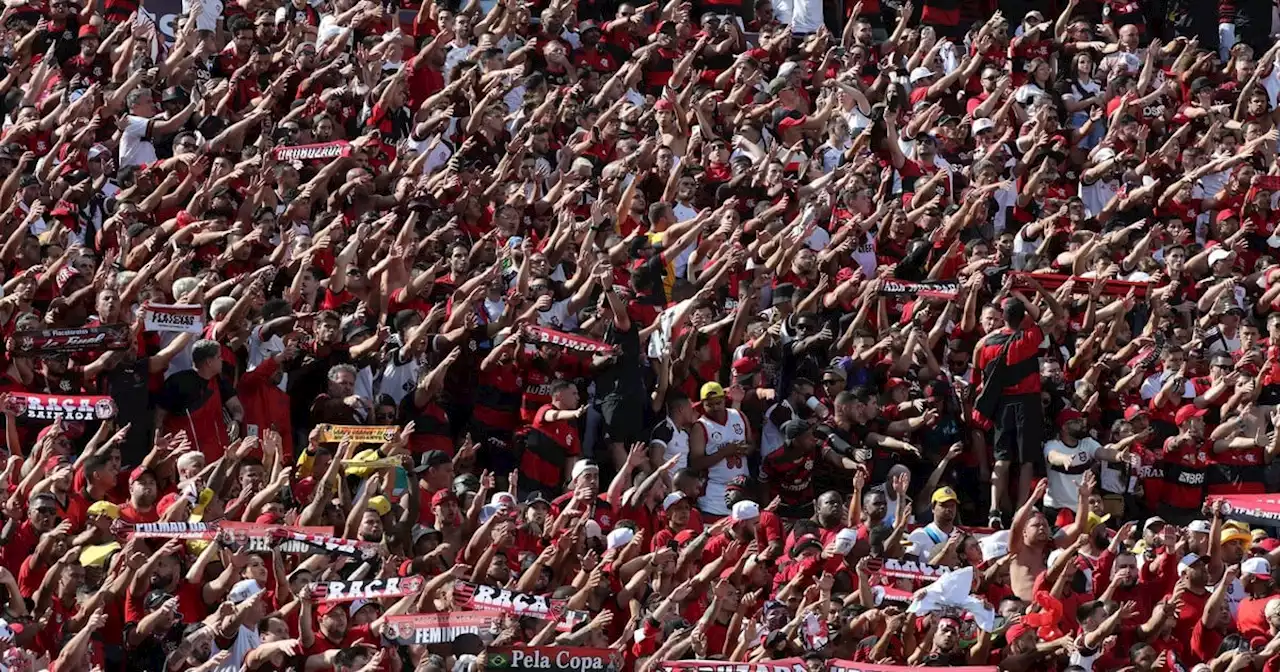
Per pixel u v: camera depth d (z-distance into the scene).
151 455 59.56
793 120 87.12
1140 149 91.94
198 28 86.62
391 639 54.22
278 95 81.25
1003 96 92.25
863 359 73.50
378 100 82.56
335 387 65.75
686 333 71.56
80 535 57.00
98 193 74.75
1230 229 87.62
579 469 64.50
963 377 75.12
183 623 54.97
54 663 52.09
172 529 55.34
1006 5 99.81
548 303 70.31
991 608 60.50
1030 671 61.69
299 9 89.88
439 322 70.12
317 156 76.12
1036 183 87.31
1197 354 78.00
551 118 83.25
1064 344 77.50
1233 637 63.69
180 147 74.94
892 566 62.72
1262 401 77.31
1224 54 101.25
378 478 61.06
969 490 72.88
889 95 87.50
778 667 55.94
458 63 85.75
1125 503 74.75
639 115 85.19
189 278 67.50
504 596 56.00
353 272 70.56
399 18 91.56
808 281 76.94
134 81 78.94
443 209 76.75
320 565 57.97
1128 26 96.62
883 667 56.66
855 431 71.19
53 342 62.06
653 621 58.25
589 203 80.75
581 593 59.22
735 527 63.62
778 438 71.44
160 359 64.31
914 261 79.88
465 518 61.78
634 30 92.56
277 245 72.00
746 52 93.25
